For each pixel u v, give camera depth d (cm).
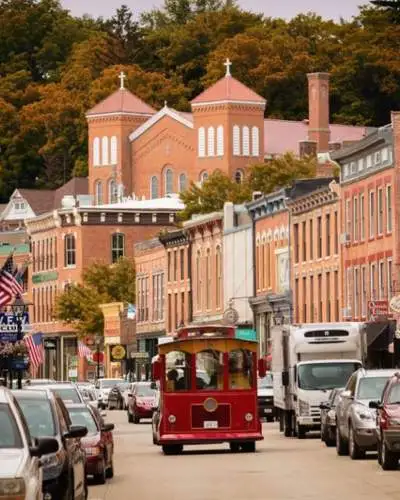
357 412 5325
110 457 4875
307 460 5447
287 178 16562
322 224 11369
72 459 3528
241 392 6138
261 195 13725
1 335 10269
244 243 13212
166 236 15300
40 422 3503
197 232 14475
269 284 12650
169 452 6200
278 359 7431
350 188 10775
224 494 4159
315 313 11519
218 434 6116
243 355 6162
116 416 11175
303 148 18762
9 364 10419
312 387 6919
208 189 16988
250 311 13038
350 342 7025
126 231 19138
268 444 6575
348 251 10831
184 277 14925
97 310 17512
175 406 6131
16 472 2603
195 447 6750
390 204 10012
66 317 17788
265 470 5028
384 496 3994
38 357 10544
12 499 2575
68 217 19162
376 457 5453
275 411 9444
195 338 6162
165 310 15538
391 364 9588
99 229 19050
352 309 10756
